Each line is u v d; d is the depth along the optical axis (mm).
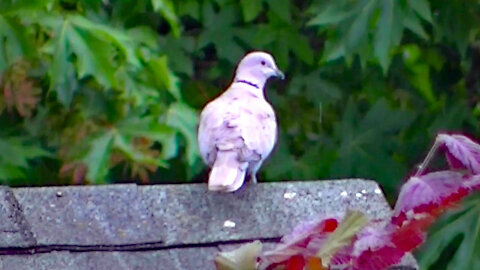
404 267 5090
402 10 10320
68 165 10016
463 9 11492
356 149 11656
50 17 9375
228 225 5391
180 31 11453
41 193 5418
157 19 11000
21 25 9234
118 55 9953
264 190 5648
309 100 11758
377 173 11648
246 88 7785
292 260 3852
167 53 11391
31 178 10453
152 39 10258
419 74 11922
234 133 6664
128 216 5375
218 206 5512
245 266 3902
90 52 9383
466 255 8977
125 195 5480
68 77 9461
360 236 3797
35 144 10305
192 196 5562
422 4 10336
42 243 5145
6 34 9211
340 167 11586
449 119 11906
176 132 10031
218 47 11469
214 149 6656
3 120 10406
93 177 9906
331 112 11828
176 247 5246
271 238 5312
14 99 9922
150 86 10102
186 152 10227
